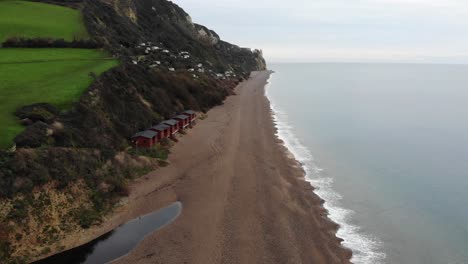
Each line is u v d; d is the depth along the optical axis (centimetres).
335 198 3294
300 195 3275
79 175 2772
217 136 4850
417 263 2367
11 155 2469
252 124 5878
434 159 4488
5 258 2083
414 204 3231
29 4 7156
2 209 2227
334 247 2497
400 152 4772
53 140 2864
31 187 2423
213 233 2567
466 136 5641
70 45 5662
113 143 3412
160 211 2853
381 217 2969
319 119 6850
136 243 2428
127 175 3212
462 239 2675
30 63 4528
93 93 3725
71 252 2295
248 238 2520
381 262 2356
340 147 4959
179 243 2442
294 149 4762
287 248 2433
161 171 3491
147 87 5047
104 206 2753
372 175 3912
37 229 2314
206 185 3316
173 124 4366
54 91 3547
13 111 2991
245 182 3434
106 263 2211
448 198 3369
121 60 5331
